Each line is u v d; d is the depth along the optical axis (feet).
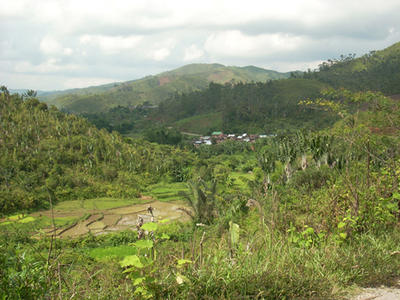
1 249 7.86
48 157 207.00
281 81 617.21
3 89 285.64
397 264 12.12
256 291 9.48
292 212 18.08
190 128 508.94
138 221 10.22
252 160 219.00
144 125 561.84
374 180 18.61
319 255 12.73
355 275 11.27
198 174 174.91
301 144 60.39
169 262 10.00
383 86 332.39
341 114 21.88
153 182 206.59
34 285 7.78
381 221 15.62
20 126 240.53
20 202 138.92
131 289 9.15
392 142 20.13
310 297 9.92
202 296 9.00
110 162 223.92
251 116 474.49
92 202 163.94
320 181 35.78
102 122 509.35
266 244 12.75
